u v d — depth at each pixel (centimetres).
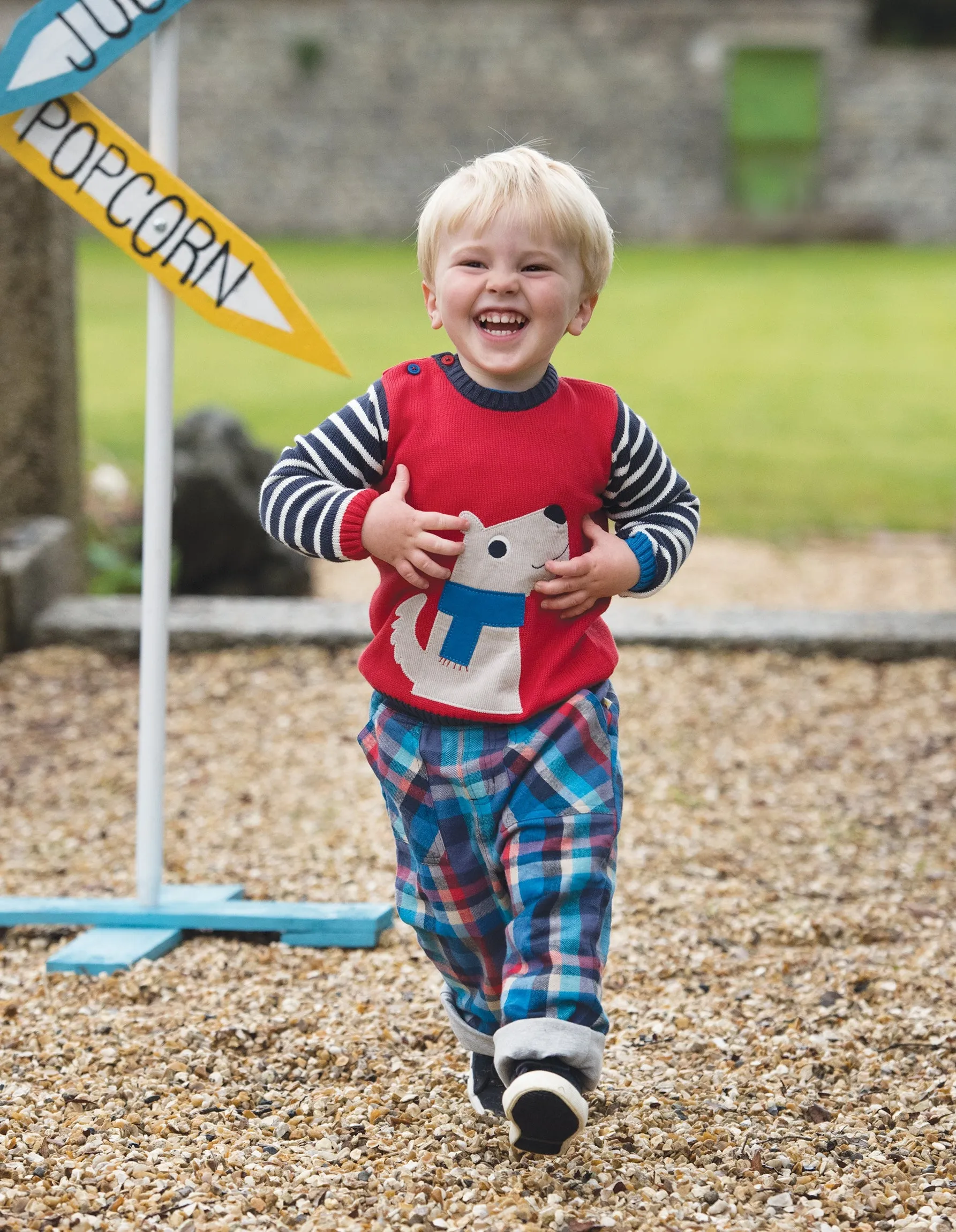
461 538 329
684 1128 365
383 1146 355
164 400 479
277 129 3944
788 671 780
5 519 869
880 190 4091
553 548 332
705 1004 444
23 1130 361
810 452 1536
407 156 3978
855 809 618
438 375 338
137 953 473
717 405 1800
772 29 3988
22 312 841
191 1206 325
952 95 4038
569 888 316
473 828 332
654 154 4053
